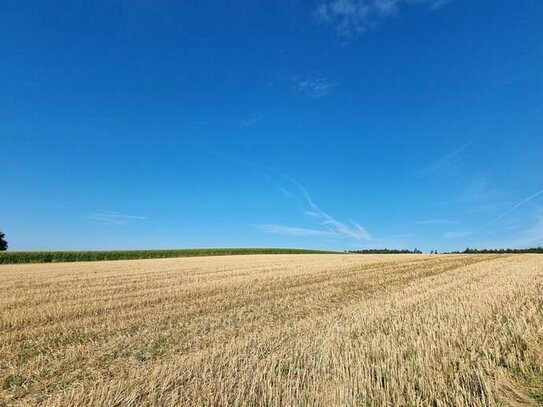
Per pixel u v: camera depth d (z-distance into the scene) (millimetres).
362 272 27266
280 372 6145
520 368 6418
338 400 5160
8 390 6988
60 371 7977
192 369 6457
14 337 10594
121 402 5289
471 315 9977
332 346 7645
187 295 17531
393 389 5492
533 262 32500
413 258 44469
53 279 23922
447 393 5406
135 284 21047
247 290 18938
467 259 40875
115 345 9797
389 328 9430
